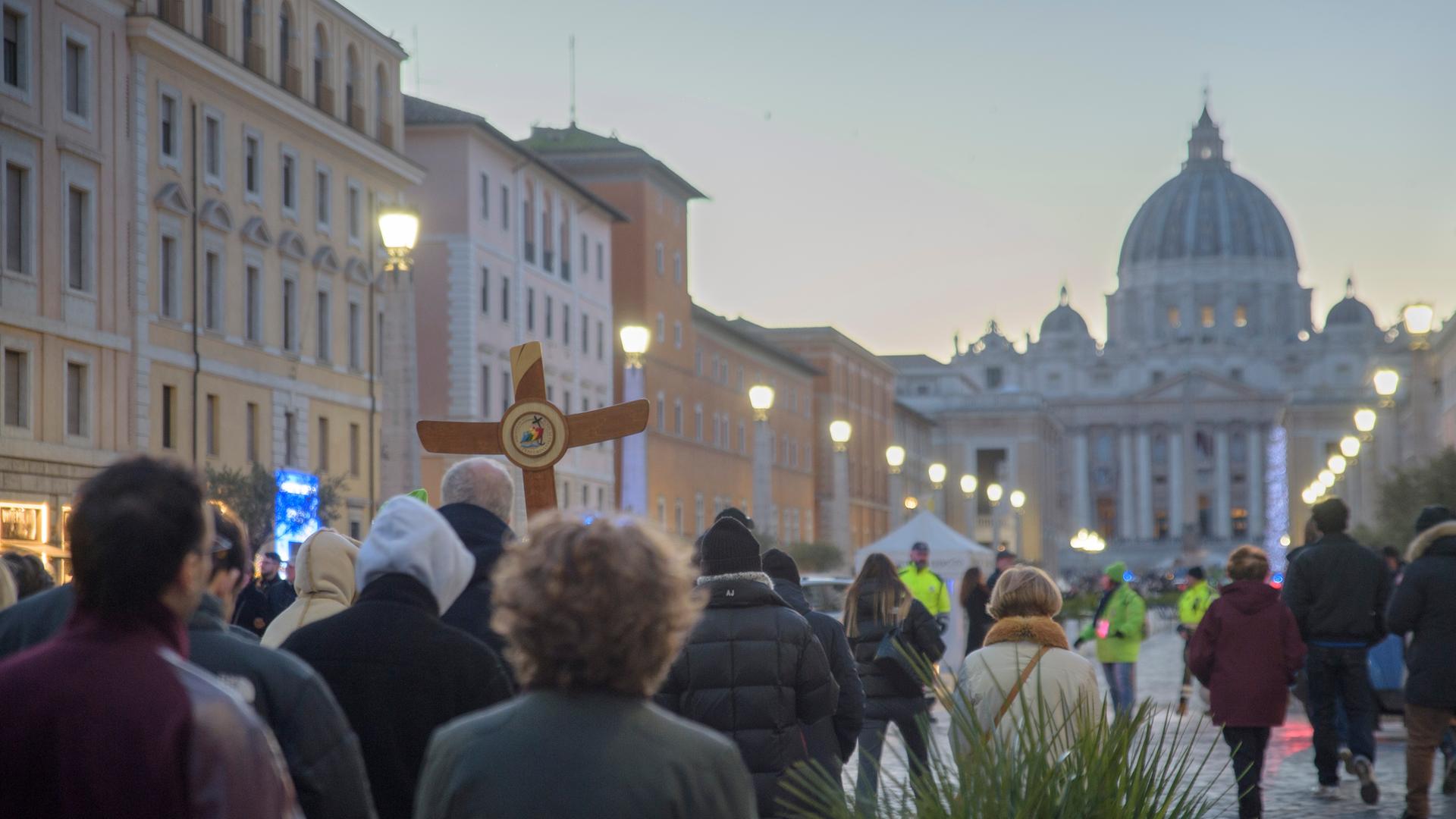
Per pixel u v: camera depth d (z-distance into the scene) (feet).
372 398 192.85
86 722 12.93
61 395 133.39
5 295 126.72
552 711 14.11
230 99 161.07
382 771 20.04
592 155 291.38
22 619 20.72
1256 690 46.16
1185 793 26.25
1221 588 47.19
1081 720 26.73
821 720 35.14
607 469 272.51
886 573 48.08
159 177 148.46
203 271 155.94
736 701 28.60
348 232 188.24
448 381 220.43
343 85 186.19
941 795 25.25
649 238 294.25
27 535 127.75
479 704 20.43
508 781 13.80
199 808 12.83
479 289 224.33
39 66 131.64
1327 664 52.75
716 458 329.52
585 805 13.67
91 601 13.65
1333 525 53.21
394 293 80.53
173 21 151.33
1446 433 361.30
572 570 14.15
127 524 13.66
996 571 89.15
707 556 29.50
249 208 165.17
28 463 127.95
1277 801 52.60
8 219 128.26
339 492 172.55
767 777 28.66
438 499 222.48
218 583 19.56
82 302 136.98
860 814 25.29
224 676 16.74
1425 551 45.29
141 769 12.82
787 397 386.11
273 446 168.45
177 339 150.82
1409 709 45.16
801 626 29.19
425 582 20.97
